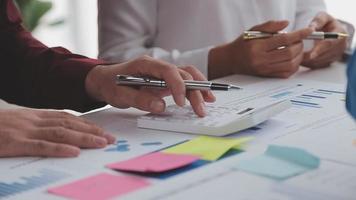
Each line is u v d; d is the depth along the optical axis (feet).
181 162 1.66
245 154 1.77
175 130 2.08
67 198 1.45
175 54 3.63
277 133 2.01
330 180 1.52
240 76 3.29
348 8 6.41
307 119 2.20
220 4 3.97
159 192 1.47
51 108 2.70
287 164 1.64
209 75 3.50
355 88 1.51
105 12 3.98
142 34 4.00
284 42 3.18
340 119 2.18
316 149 1.80
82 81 2.55
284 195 1.42
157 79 2.30
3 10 3.03
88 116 2.36
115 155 1.81
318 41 3.43
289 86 2.91
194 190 1.47
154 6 4.04
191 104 2.22
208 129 2.00
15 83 2.84
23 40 2.95
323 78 3.15
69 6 9.53
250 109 2.19
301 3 4.38
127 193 1.47
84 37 9.64
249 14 4.05
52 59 2.76
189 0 3.96
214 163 1.68
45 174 1.65
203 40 4.00
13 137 1.87
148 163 1.68
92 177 1.60
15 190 1.53
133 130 2.13
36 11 7.52
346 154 1.74
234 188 1.48
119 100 2.39
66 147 1.82
